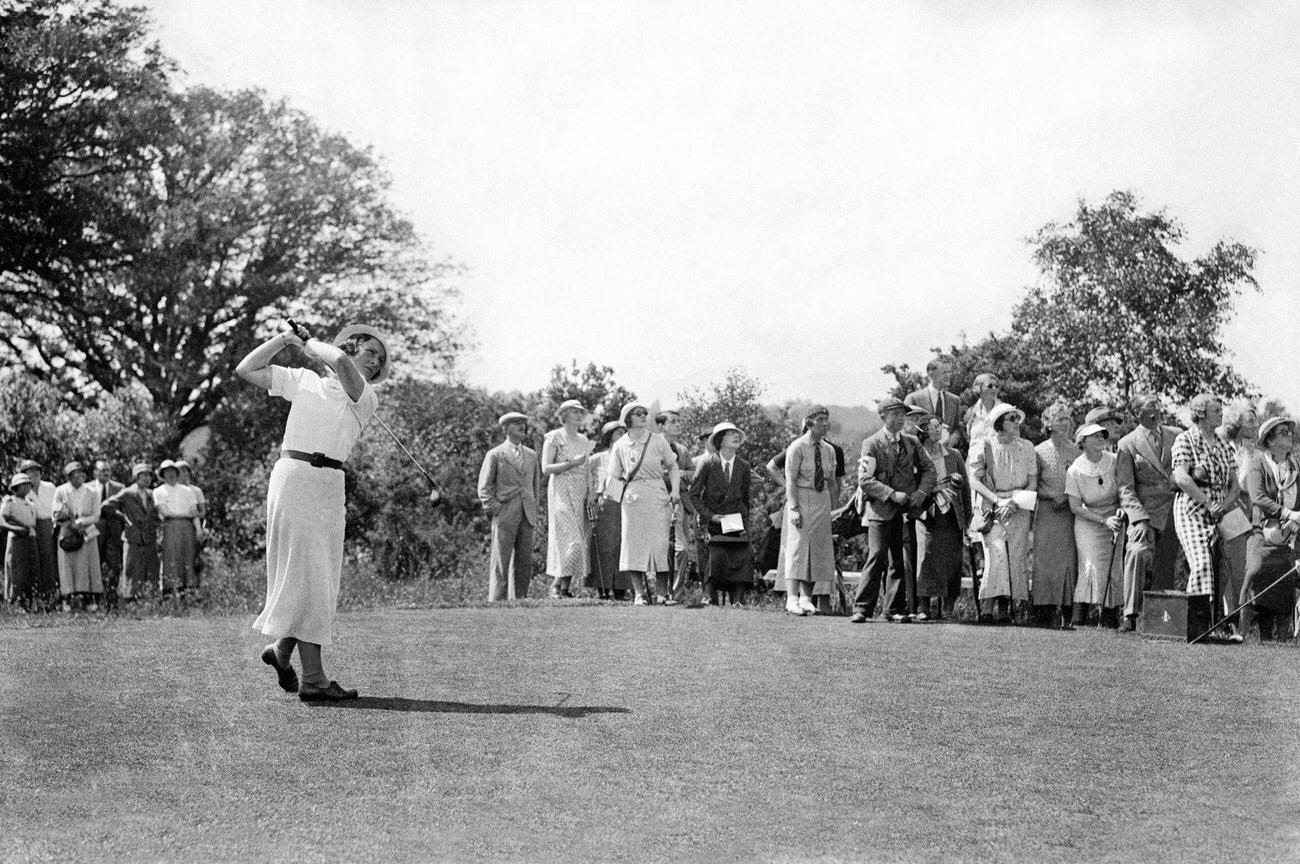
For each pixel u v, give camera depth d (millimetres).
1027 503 12125
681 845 4621
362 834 4660
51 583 18047
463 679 7852
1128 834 4844
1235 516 11070
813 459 13266
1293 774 5727
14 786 5207
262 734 6145
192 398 27078
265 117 24688
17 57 25797
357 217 23312
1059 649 9773
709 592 14641
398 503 26359
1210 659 9289
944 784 5484
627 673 8148
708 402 24719
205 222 24312
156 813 4867
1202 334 23078
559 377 38562
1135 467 12023
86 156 26812
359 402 7398
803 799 5203
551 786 5305
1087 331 23984
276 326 24516
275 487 7188
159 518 18312
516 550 15305
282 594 7082
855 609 12086
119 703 6891
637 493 14086
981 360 24516
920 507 12156
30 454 25750
